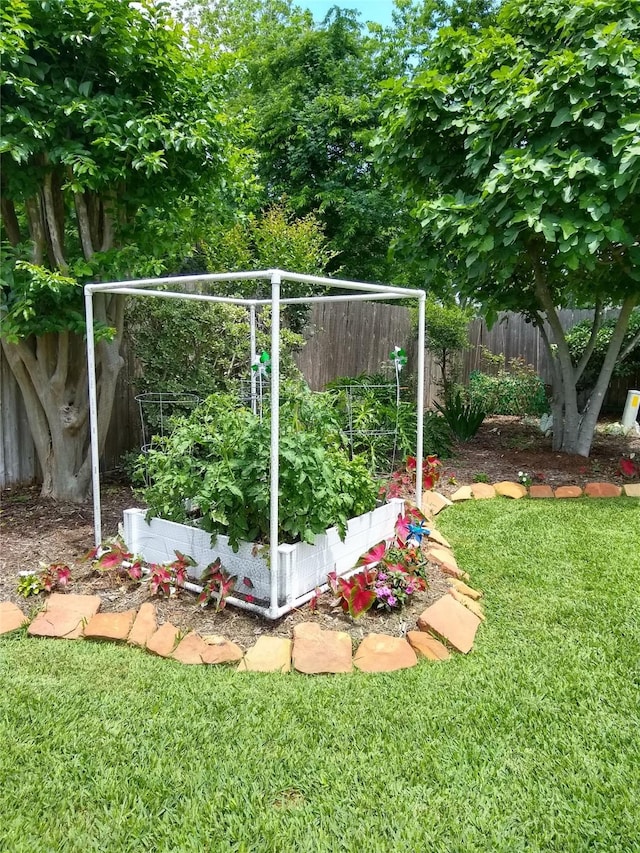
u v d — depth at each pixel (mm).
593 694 2125
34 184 3828
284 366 5602
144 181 3996
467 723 1954
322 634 2424
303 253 7398
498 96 4594
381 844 1486
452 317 7746
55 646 2420
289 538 2877
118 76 3773
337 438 3729
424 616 2531
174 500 3105
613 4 4258
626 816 1578
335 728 1919
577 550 3559
